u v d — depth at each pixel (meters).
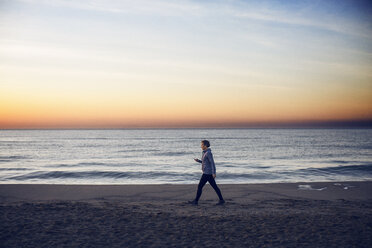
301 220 5.59
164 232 4.75
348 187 10.89
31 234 4.54
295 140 87.75
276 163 24.95
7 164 25.00
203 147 7.70
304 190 10.27
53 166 23.31
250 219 5.68
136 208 6.84
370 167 18.50
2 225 5.00
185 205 7.43
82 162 26.70
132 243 4.19
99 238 4.40
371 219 5.65
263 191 10.03
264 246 4.08
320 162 26.22
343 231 4.78
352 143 67.56
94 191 9.88
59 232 4.67
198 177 15.59
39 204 7.02
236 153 38.72
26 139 100.06
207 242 4.26
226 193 9.66
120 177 15.65
